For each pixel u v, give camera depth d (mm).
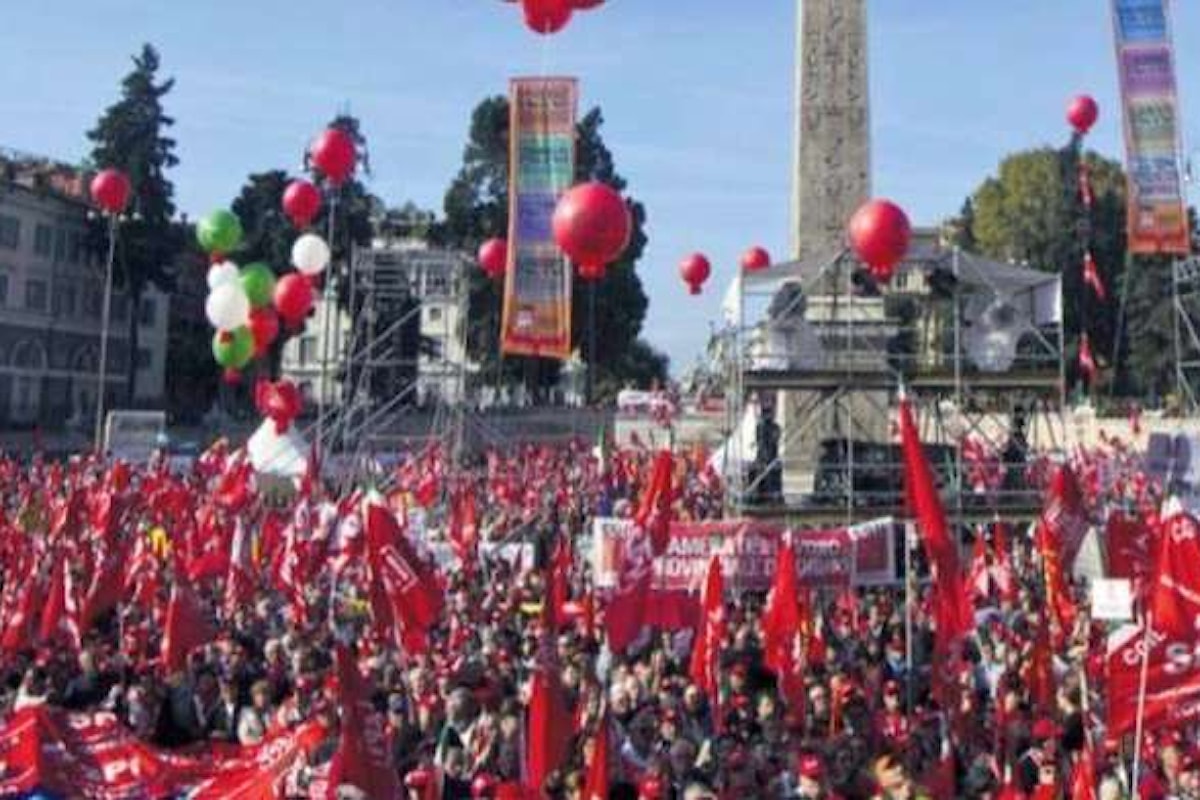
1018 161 88312
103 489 29828
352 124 57188
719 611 14961
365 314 53375
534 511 33844
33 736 11188
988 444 32312
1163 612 11141
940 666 13258
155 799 11070
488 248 32750
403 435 56594
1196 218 71062
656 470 16266
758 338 29875
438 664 15062
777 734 13242
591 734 11969
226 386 93750
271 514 26812
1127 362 78562
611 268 80625
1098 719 13500
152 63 85188
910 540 18000
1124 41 28000
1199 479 26578
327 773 10281
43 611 17797
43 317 84938
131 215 83625
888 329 29734
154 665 15719
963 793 12180
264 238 78750
